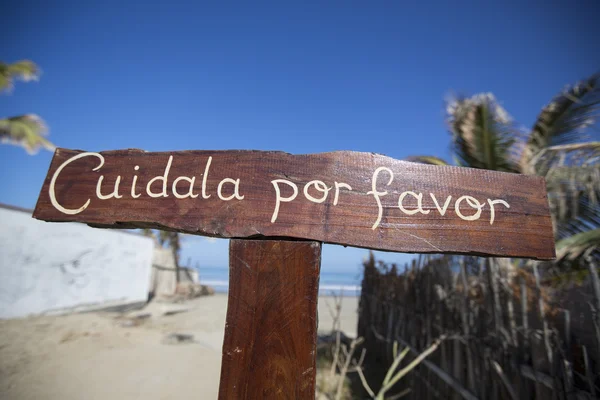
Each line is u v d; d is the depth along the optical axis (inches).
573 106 147.1
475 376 110.1
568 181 150.3
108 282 392.8
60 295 329.1
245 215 37.7
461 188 39.5
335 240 36.6
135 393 160.2
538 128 159.6
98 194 40.9
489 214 38.9
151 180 40.5
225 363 34.7
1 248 279.9
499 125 145.8
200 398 158.9
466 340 115.2
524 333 96.0
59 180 42.0
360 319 259.6
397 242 36.9
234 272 36.8
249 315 35.6
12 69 309.0
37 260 309.1
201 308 454.3
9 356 197.6
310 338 34.6
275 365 34.3
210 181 39.4
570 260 123.9
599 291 79.3
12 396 149.6
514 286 108.3
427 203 38.5
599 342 78.3
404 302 178.4
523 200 40.1
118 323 308.0
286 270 36.3
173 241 604.1
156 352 227.6
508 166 152.6
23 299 294.7
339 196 38.0
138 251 450.0
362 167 39.3
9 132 314.3
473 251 37.3
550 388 83.1
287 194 38.2
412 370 154.0
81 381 170.7
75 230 350.6
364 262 264.1
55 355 205.9
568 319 85.4
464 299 120.8
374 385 174.7
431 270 153.1
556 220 156.9
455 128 164.2
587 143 140.4
